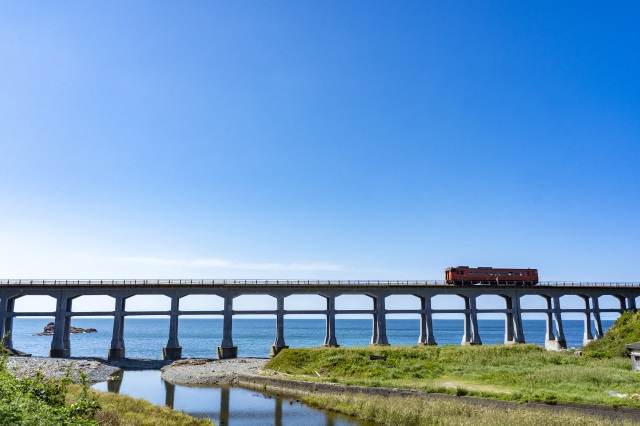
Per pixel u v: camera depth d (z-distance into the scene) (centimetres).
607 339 6931
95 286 8181
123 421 2528
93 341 16450
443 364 5456
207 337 18650
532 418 2783
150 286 8288
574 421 2717
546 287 9788
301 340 16500
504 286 9606
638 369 4500
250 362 7419
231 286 8494
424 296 9294
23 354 7988
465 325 9431
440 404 3306
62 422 1402
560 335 9769
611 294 10175
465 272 9381
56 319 8050
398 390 3944
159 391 4975
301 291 8750
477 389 3966
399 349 6206
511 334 9631
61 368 6388
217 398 4475
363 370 5306
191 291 8394
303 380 4797
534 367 5122
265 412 3784
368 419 3453
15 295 8069
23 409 1323
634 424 2673
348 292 8950
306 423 3391
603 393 3506
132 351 12044
